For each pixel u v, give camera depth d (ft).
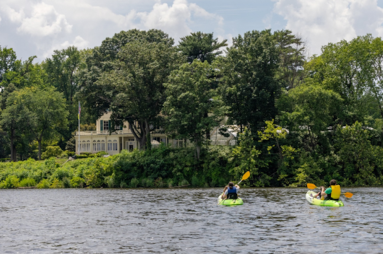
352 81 171.42
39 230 53.78
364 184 146.20
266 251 39.83
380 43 166.20
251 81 159.84
